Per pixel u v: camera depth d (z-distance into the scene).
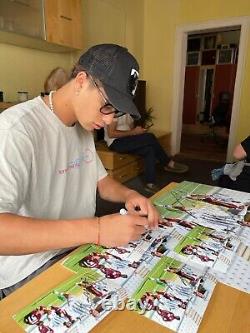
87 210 0.97
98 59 0.63
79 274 0.59
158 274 0.59
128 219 0.66
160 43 4.10
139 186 3.00
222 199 0.99
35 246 0.54
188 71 6.70
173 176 3.30
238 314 0.49
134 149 2.91
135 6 3.86
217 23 3.66
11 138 0.62
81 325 0.46
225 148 4.94
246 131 3.75
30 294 0.53
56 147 0.78
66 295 0.52
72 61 3.02
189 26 3.83
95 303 0.51
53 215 0.83
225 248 0.69
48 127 0.75
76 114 0.72
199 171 3.54
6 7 2.06
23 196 0.65
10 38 2.22
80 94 0.67
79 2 2.57
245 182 1.78
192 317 0.48
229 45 6.13
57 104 0.76
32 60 2.61
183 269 0.61
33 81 2.66
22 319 0.47
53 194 0.81
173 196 1.01
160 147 3.08
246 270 0.61
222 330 0.46
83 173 0.92
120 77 0.62
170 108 4.26
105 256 0.65
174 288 0.55
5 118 0.66
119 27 3.65
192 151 4.69
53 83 2.13
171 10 3.90
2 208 0.55
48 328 0.45
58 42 2.41
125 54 0.65
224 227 0.79
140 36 4.11
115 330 0.45
